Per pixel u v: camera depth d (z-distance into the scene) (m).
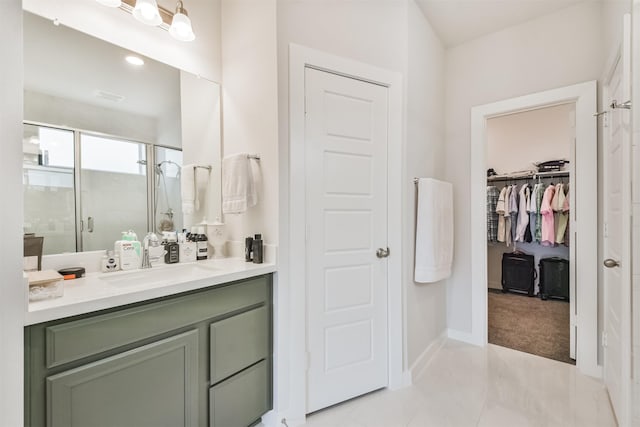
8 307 0.76
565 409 1.71
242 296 1.43
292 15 1.59
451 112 2.74
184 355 1.20
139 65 1.58
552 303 3.75
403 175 1.99
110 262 1.42
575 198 2.25
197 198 1.82
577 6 2.16
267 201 1.62
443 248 2.29
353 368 1.81
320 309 1.71
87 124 1.41
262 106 1.64
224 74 1.92
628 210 1.36
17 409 0.77
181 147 1.75
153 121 1.63
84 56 1.39
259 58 1.65
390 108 1.95
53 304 0.89
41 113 1.28
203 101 1.85
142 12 1.39
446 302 2.73
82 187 1.39
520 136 4.35
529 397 1.83
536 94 2.32
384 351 1.92
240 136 1.81
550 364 2.23
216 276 1.29
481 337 2.56
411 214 2.11
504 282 4.27
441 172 2.65
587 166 2.08
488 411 1.70
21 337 0.79
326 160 1.73
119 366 1.02
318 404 1.70
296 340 1.61
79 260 1.37
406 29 2.02
